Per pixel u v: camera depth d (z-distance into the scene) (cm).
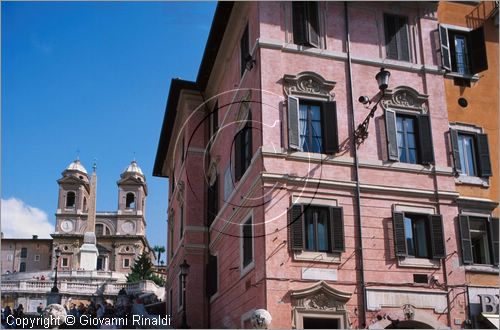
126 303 4328
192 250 3177
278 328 2031
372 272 2194
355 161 2306
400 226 2269
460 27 2703
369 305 2145
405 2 2612
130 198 13025
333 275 2150
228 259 2662
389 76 2247
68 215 12231
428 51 2577
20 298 6322
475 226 2433
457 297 2258
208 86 3378
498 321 2223
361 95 2422
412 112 2467
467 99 2606
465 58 2673
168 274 4122
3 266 12262
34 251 12462
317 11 2494
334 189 2255
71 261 11794
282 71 2348
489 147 2556
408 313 2175
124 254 12150
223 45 2942
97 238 12181
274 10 2417
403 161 2403
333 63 2433
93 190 11119
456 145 2466
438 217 2334
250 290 2234
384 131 2394
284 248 2125
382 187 2302
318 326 2091
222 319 2708
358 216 2248
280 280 2084
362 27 2527
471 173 2514
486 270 2333
